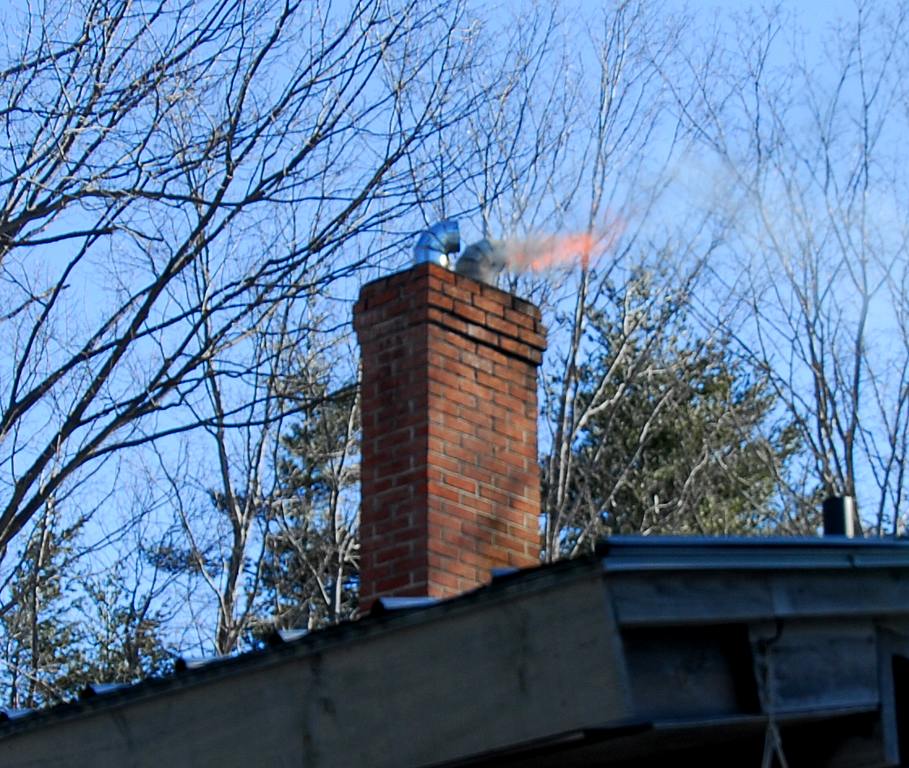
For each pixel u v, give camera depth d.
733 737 8.32
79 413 18.31
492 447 12.55
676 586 7.30
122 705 9.45
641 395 35.88
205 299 20.88
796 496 32.25
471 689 7.65
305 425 35.09
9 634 31.25
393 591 11.73
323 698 8.41
